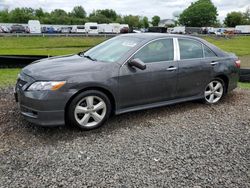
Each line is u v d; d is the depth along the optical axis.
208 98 5.90
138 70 4.67
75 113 4.21
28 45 36.38
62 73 4.12
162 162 3.52
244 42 49.69
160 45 5.05
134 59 4.56
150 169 3.35
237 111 5.57
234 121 5.02
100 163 3.45
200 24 118.06
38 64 4.56
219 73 5.79
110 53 4.91
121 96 4.57
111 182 3.08
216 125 4.80
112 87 4.43
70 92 4.07
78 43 41.22
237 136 4.37
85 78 4.18
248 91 7.32
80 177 3.15
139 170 3.32
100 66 4.42
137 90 4.72
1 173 3.19
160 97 5.07
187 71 5.28
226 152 3.84
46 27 57.47
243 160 3.64
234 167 3.46
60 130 4.36
